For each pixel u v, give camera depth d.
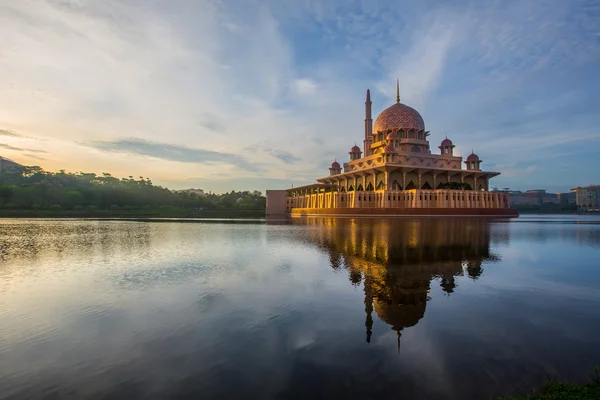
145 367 7.82
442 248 25.44
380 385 6.94
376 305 11.98
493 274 16.70
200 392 6.77
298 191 133.12
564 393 6.32
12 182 145.12
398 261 20.22
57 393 6.85
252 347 8.76
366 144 111.44
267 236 36.81
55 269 18.98
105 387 7.02
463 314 11.05
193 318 10.90
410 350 8.50
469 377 7.23
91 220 81.19
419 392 6.67
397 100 106.81
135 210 127.44
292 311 11.45
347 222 60.66
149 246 28.88
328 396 6.54
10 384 7.18
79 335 9.67
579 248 25.45
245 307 11.91
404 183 89.94
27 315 11.33
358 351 8.48
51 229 50.28
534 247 25.97
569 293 13.40
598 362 7.84
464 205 84.69
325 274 16.91
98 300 12.97
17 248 28.05
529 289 13.96
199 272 17.77
